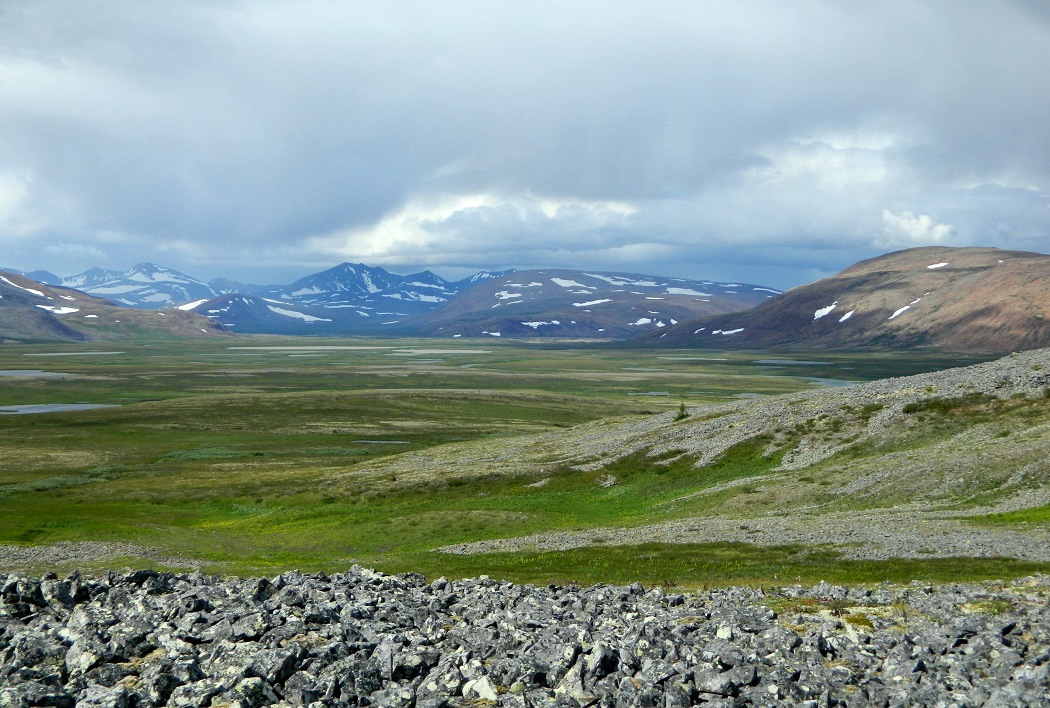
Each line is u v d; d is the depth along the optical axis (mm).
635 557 48156
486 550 55781
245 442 144500
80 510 83125
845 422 81688
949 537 46531
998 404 77750
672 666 16047
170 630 18828
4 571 49812
